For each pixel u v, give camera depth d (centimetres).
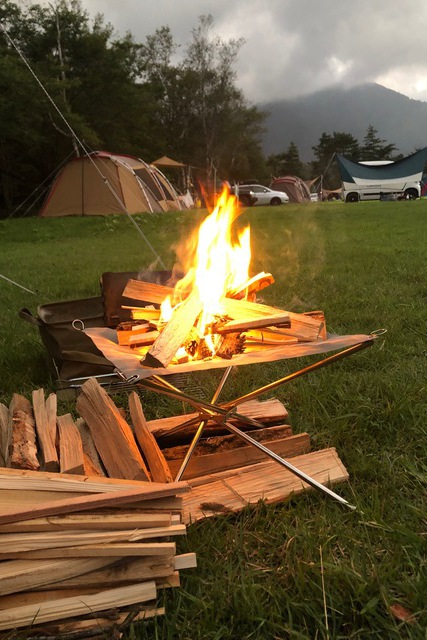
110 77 3156
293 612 174
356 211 1916
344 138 9162
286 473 237
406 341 402
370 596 177
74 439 206
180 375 342
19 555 162
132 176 1762
